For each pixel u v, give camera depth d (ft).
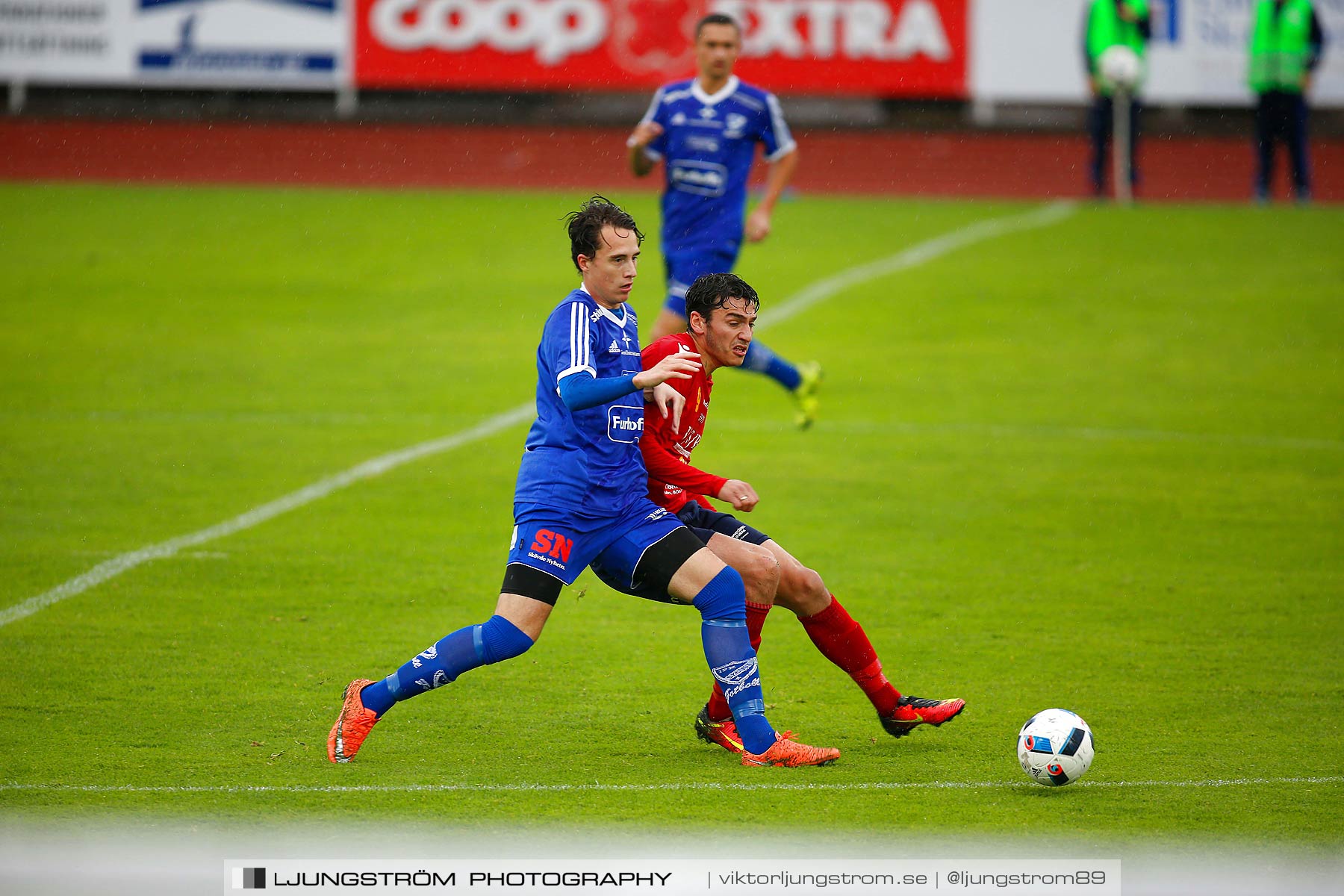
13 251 190.39
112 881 45.09
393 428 123.34
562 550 53.57
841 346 154.30
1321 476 108.88
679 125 114.01
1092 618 76.28
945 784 53.78
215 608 76.69
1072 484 106.63
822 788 53.26
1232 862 46.88
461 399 134.21
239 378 140.67
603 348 54.03
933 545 90.94
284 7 237.45
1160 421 126.62
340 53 238.48
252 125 257.75
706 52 112.47
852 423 126.11
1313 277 178.09
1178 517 97.71
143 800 51.37
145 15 237.86
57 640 70.85
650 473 56.49
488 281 180.75
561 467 53.47
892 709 58.08
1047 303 170.09
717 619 54.03
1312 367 145.18
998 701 63.52
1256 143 237.45
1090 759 52.44
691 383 56.49
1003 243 197.06
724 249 116.26
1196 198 227.20
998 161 244.83
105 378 139.54
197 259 188.85
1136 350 151.94
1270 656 69.97
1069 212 215.31
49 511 96.63
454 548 89.56
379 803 51.37
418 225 207.51
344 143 251.60
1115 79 219.41
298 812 50.52
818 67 234.38
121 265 185.16
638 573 54.34
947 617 76.43
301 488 103.71
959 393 136.98
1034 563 87.04
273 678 65.67
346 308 168.86
